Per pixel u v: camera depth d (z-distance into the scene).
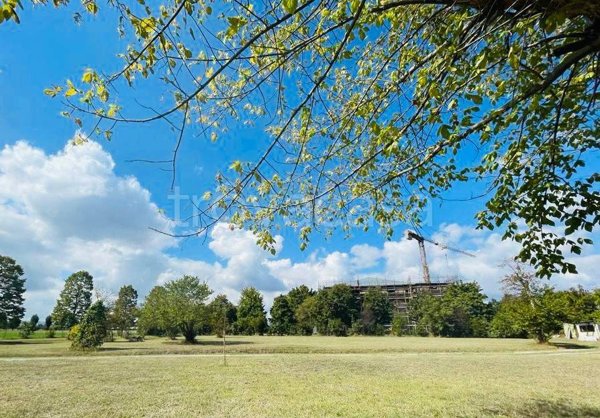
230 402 10.14
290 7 2.29
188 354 24.53
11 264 54.44
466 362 20.27
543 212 5.24
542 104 4.93
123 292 73.44
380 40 4.11
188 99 2.46
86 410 9.16
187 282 39.09
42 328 73.88
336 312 73.31
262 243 4.85
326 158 4.08
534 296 33.69
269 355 24.36
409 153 4.86
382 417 8.74
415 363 19.73
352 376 15.02
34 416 8.62
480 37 2.88
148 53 2.85
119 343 38.47
